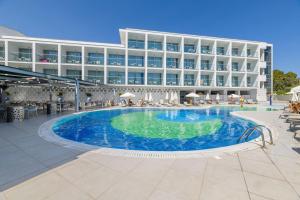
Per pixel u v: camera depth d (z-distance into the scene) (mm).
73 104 19875
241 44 32031
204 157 4336
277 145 5352
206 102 28062
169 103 26719
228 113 16734
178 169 3654
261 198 2650
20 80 13719
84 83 17828
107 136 8352
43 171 3518
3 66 8195
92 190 2840
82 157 4293
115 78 26875
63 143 5445
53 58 25297
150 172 3512
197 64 29656
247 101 29406
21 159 4141
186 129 9930
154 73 29578
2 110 10258
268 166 3807
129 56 28172
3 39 22172
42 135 6488
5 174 3367
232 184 3047
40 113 13633
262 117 12180
